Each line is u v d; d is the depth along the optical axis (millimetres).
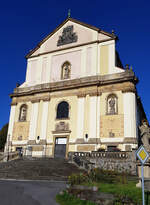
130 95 30156
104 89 32188
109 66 33250
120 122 29625
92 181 13508
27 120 36219
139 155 9195
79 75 34844
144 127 17812
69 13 39156
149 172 13945
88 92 32906
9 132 36688
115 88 31484
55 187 14188
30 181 17312
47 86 36500
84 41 36312
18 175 19984
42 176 19344
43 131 34188
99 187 11219
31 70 39312
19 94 38156
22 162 25719
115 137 29281
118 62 38594
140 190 10570
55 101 35188
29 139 34531
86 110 32250
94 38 35625
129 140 28109
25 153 33938
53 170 21328
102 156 24375
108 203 9570
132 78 30453
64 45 37906
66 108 34062
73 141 31688
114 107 30906
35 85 37719
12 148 35562
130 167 22484
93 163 24266
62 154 31984
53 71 37281
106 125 30359
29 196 11117
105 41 34812
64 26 39031
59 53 37875
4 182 16203
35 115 35594
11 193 11711
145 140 17469
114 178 15164
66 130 32531
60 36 38750
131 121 28969
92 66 34250
